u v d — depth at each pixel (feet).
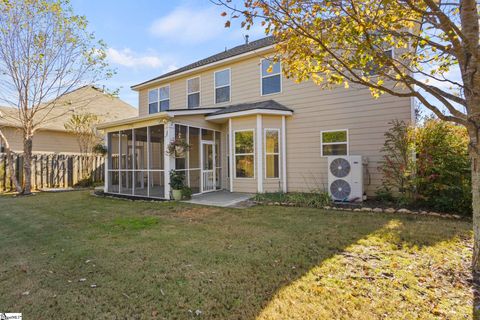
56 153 46.21
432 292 8.23
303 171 29.58
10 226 17.38
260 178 29.19
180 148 28.04
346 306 7.61
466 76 9.41
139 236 14.69
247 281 9.20
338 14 11.25
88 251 12.34
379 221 16.70
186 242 13.51
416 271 9.67
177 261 11.02
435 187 18.62
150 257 11.51
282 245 12.73
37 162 40.24
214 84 37.47
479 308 7.37
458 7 10.84
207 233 15.07
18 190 35.35
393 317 7.08
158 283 9.19
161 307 7.79
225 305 7.82
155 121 28.86
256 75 33.63
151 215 20.39
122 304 7.97
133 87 46.24
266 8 10.80
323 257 11.16
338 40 11.02
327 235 14.08
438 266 10.03
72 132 47.06
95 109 55.77
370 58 10.53
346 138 27.20
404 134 20.88
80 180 45.34
